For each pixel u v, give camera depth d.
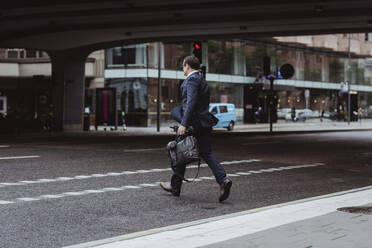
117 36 30.20
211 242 4.99
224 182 7.81
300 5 22.25
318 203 7.45
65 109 34.12
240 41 51.03
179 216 6.87
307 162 14.66
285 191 9.29
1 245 5.25
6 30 28.78
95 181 9.82
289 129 41.31
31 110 45.50
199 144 7.89
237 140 24.09
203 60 47.75
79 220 6.48
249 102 51.91
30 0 22.06
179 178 8.26
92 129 37.66
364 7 22.92
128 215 6.86
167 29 27.88
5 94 46.47
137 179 10.20
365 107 70.50
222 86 49.38
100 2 21.61
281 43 55.31
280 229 5.52
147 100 43.47
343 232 5.36
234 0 21.86
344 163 14.72
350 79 67.12
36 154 14.74
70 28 27.36
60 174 10.66
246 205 7.79
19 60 44.16
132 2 21.72
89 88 45.75
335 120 61.34
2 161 12.79
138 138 24.45
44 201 7.70
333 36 59.34
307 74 59.59
